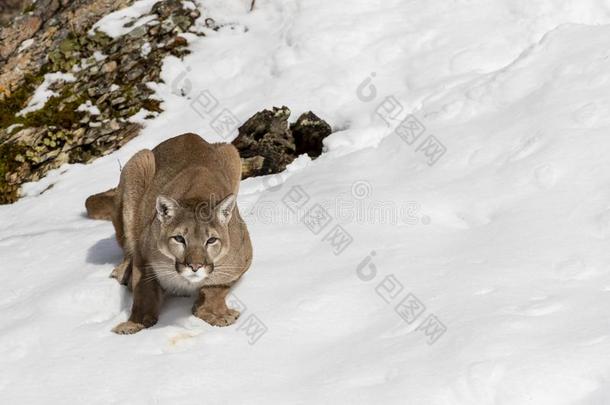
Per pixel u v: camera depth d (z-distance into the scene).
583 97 9.59
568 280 7.36
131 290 8.04
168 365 6.72
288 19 12.95
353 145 10.70
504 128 9.68
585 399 5.98
